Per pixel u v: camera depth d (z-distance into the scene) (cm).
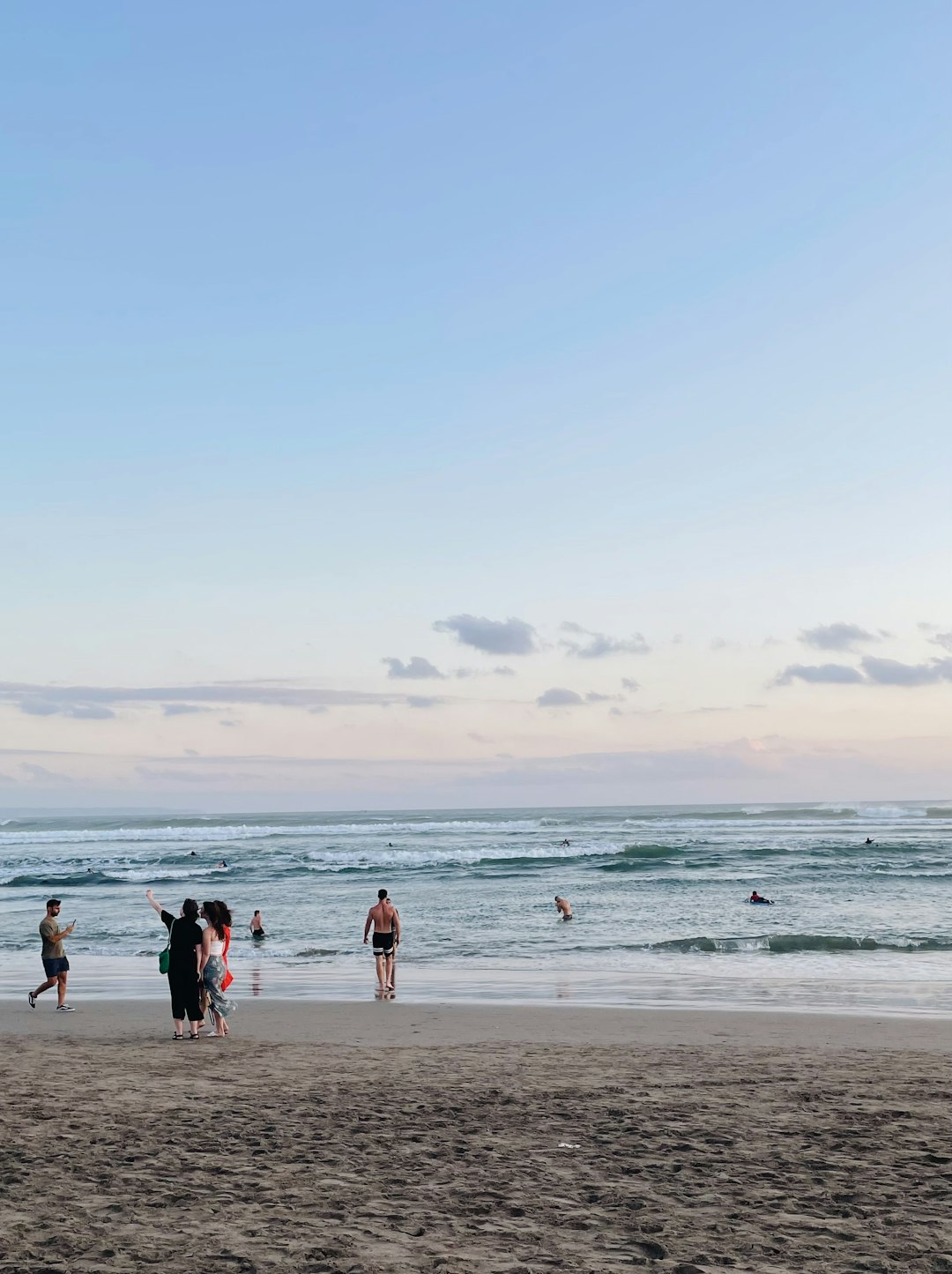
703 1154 682
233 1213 552
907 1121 781
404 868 5066
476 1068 1029
